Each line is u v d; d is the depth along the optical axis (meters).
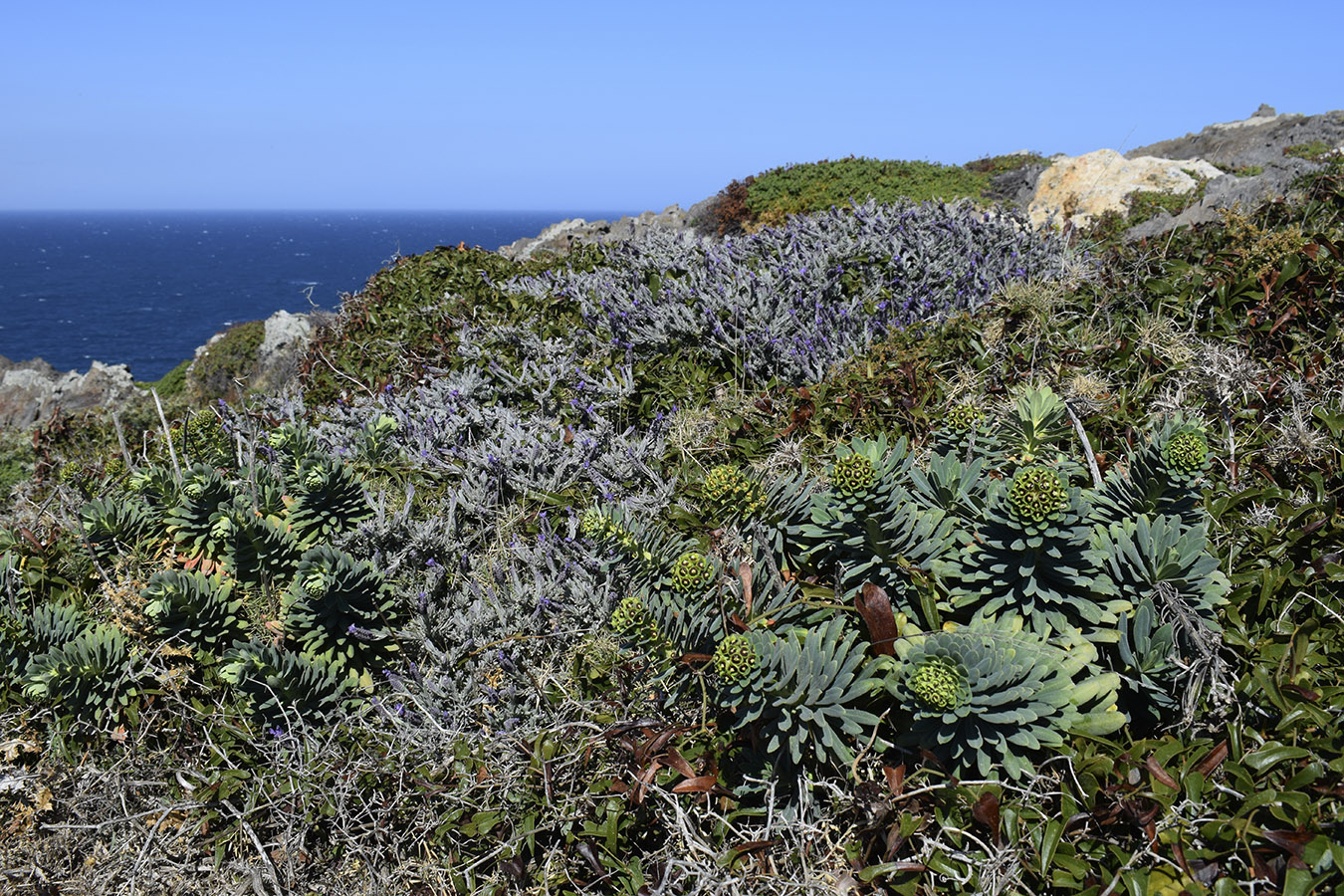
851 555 2.49
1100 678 2.07
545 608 3.06
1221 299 3.81
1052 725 2.03
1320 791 1.80
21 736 2.88
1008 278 4.82
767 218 14.69
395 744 2.71
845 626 2.46
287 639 3.12
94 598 3.46
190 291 118.06
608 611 2.92
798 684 2.13
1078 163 10.34
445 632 3.11
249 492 3.79
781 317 4.79
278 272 147.00
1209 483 2.88
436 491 4.08
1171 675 2.14
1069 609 2.30
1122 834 1.94
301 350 7.93
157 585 3.00
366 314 6.65
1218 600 2.21
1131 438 3.27
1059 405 2.94
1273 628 2.29
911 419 3.66
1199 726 2.09
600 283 5.68
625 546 2.83
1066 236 5.63
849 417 3.80
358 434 4.56
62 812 2.79
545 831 2.41
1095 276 4.48
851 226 5.91
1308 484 2.85
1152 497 2.40
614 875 2.27
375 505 3.68
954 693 1.94
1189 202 8.05
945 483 2.58
